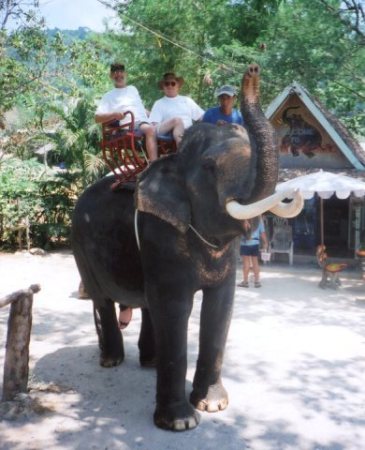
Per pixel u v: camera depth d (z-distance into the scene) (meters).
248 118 3.44
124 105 5.52
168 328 4.28
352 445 4.23
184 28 19.20
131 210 4.71
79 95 15.55
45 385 5.24
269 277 10.95
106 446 4.18
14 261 12.48
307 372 5.66
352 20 15.38
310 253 12.97
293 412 4.74
